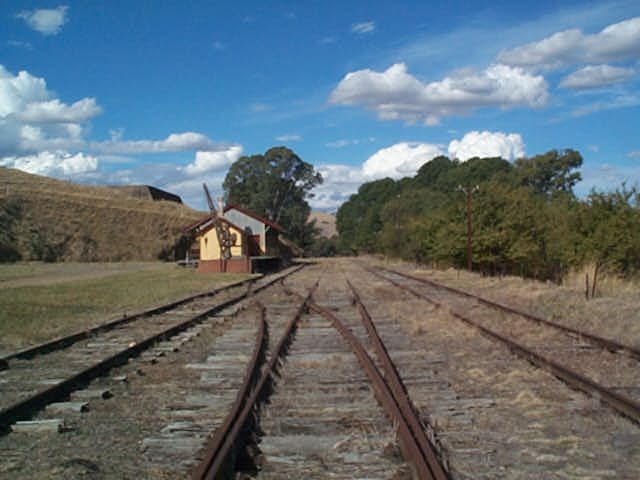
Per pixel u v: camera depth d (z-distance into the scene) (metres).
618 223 21.17
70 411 7.24
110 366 9.70
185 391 8.11
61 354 11.15
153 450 5.75
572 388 7.73
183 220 72.50
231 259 39.44
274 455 5.57
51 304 18.53
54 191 68.75
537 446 5.75
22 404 7.10
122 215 65.94
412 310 16.48
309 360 9.83
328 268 48.72
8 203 55.56
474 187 30.78
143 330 13.98
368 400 7.32
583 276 21.12
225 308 18.23
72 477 5.20
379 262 58.78
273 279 31.97
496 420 6.53
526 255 26.92
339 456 5.50
